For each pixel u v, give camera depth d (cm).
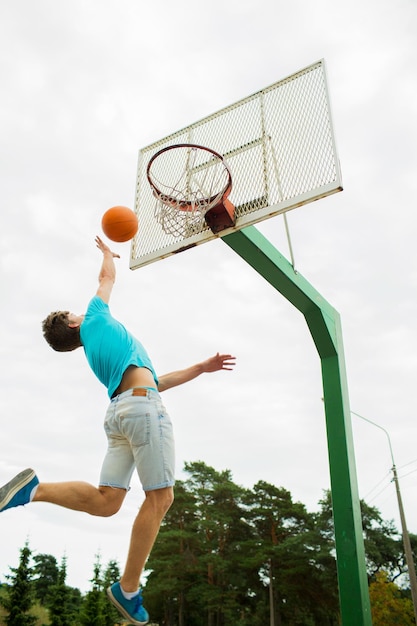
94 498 232
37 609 3788
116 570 4509
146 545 209
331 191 430
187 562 3459
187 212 493
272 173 472
